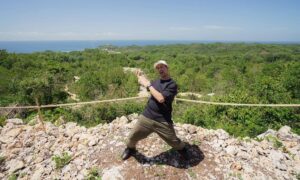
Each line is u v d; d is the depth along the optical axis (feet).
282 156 14.24
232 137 16.16
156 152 13.16
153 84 11.11
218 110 39.73
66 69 144.25
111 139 14.70
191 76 165.37
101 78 137.59
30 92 66.74
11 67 157.07
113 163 12.54
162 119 11.05
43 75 78.13
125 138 14.47
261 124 34.78
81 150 14.38
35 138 16.93
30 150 15.60
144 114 11.32
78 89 96.48
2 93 82.58
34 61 182.70
